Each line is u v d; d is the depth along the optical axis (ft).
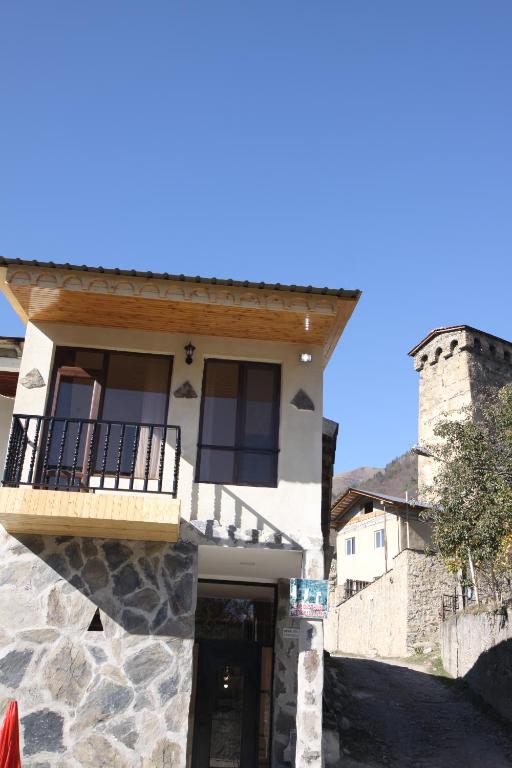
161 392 34.71
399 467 355.15
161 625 30.30
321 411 34.53
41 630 29.84
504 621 55.93
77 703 28.89
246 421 34.58
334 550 120.88
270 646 39.58
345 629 101.35
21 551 30.96
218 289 31.94
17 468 31.45
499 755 45.85
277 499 32.96
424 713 55.93
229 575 39.63
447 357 143.95
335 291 31.94
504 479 53.57
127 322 34.60
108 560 31.07
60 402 34.19
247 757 37.22
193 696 38.27
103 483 30.17
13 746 21.43
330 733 43.14
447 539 56.75
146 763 28.30
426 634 81.66
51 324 35.06
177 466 30.27
